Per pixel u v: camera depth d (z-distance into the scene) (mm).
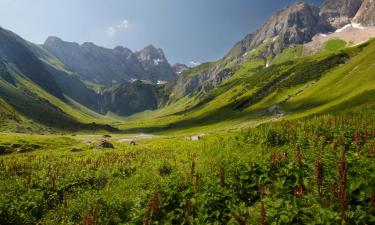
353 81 150625
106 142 81688
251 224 13656
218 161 28391
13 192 24219
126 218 19875
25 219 20953
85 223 17531
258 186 17984
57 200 25672
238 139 40562
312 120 42219
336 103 121938
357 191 13688
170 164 35781
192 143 58625
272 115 176125
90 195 23531
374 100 93188
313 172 17234
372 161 16578
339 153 20250
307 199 14312
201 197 17219
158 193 19250
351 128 31938
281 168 18812
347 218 11992
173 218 16797
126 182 30156
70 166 39500
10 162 46375
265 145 34844
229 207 16062
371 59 165250
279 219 12898
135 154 53344
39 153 72750
